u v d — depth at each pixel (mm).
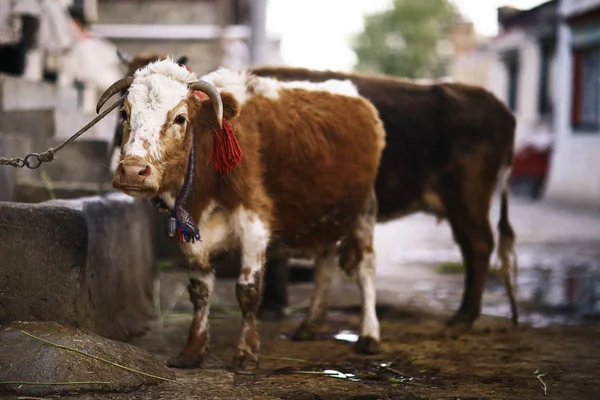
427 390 5254
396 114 7617
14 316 5445
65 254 5461
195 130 5453
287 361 6059
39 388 4754
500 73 32844
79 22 14695
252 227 5676
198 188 5508
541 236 15391
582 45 22906
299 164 5977
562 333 7258
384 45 43562
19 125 9070
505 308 8664
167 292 8227
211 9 20109
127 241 6969
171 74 5223
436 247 14195
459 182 7762
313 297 6980
